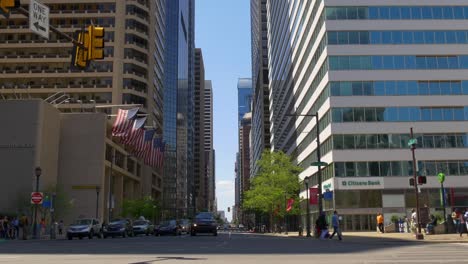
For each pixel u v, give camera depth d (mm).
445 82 64875
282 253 17875
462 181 63000
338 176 62469
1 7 12906
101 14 101125
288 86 103188
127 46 102250
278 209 76750
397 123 63688
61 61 97000
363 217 61688
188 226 66375
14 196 60625
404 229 49062
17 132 62625
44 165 64062
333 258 15453
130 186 97062
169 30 165875
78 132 72312
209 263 13758
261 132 164125
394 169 62812
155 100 115688
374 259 15000
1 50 97812
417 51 65250
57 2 100625
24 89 96812
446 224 38750
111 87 99188
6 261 14922
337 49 64875
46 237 45938
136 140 69250
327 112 65812
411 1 66312
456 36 65875
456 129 63938
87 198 70312
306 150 82688
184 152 185500
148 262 14148
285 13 107625
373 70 64625
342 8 65812
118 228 45406
